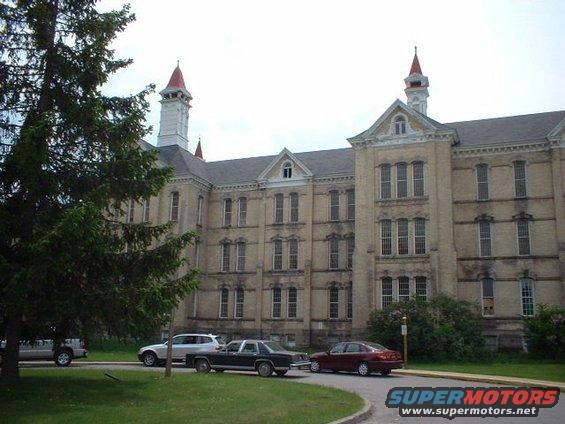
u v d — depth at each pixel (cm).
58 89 1872
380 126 4516
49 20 1869
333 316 4866
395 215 4341
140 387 1888
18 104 1839
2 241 1644
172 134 5841
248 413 1396
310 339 4853
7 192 1706
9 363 1792
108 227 1897
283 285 5078
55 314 1650
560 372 2811
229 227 5422
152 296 1748
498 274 4150
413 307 3688
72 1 1944
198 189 5400
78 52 1914
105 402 1559
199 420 1283
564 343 3547
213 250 5438
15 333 1802
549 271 4031
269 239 5222
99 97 1880
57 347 1969
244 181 5428
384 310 3791
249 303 5178
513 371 2877
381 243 4353
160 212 5256
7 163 1639
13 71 1848
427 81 5406
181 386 1945
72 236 1512
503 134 4475
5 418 1272
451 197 4234
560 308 3791
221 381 2153
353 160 5222
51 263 1509
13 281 1477
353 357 2794
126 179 1936
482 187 4334
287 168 5294
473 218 4288
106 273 1808
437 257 4141
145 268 1870
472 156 4388
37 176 1662
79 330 1830
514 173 4278
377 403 1772
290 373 2880
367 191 4447
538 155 4228
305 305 4922
